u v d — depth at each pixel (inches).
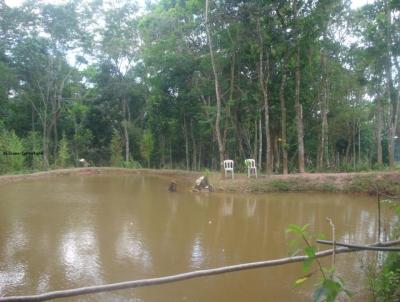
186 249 270.8
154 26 812.0
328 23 721.0
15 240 288.7
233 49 676.7
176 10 778.8
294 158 933.8
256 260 246.5
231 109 790.5
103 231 319.6
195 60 784.3
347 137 1098.1
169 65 810.8
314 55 705.0
